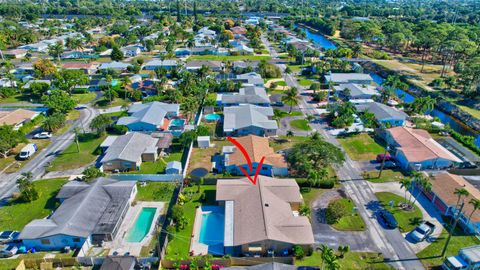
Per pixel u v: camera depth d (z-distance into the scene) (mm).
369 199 76812
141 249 62750
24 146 100000
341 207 69250
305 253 61250
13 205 74562
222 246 63406
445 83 160000
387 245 63719
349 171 87938
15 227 67625
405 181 73000
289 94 123250
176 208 68375
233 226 65188
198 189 80125
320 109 130500
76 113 124438
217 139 105500
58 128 112000
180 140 99562
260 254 61000
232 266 57844
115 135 107125
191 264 56094
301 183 80750
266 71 170375
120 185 76188
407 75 174625
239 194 74062
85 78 151625
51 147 99875
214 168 88250
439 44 195000
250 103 130000
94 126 103250
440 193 73625
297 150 86062
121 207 69938
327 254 53438
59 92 128750
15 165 90250
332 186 80688
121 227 68062
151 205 74688
